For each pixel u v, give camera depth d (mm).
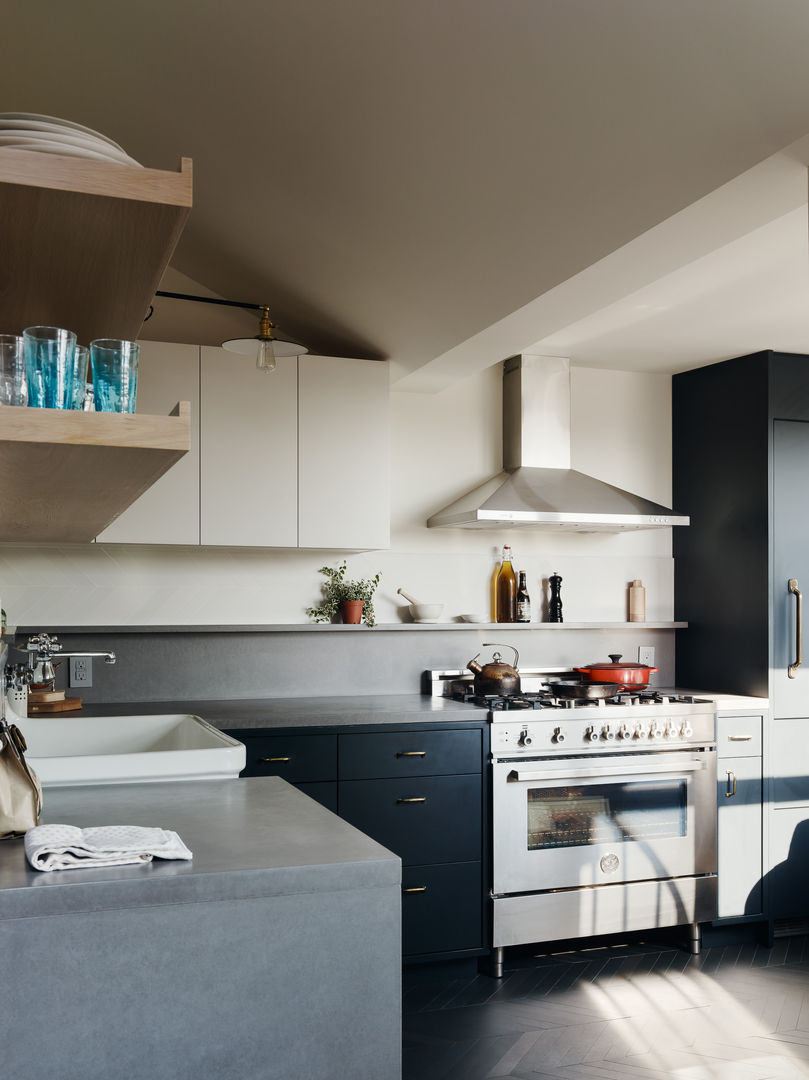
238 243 3529
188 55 2414
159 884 1386
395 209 2820
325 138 2576
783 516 4523
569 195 2424
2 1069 1304
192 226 3535
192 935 1401
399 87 2238
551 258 2760
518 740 3885
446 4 1912
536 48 1956
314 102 2422
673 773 4133
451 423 4699
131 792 2104
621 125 2104
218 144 2816
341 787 3656
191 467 3768
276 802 1998
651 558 5031
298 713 3672
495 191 2521
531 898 3867
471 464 4723
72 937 1343
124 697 4023
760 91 1896
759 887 4289
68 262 1493
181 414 1317
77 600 4012
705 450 4906
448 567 4641
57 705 3621
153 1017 1376
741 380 4680
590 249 2635
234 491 3822
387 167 2607
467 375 4230
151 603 4113
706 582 4859
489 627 4523
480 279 3051
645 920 4051
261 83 2424
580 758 3990
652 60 1892
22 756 1663
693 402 5012
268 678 4234
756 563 4527
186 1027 1391
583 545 4914
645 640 4973
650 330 4230
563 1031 3326
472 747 3842
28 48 2508
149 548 4125
